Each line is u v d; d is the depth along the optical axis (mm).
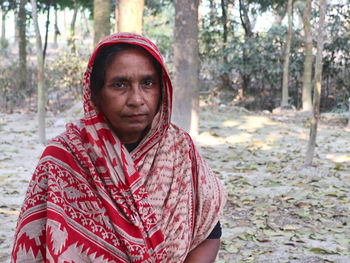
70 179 1164
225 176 6324
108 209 1149
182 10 8383
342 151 8047
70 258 1103
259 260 3693
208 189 1348
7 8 17156
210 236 1408
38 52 8234
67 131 1248
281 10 18672
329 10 15688
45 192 1166
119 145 1198
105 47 1179
